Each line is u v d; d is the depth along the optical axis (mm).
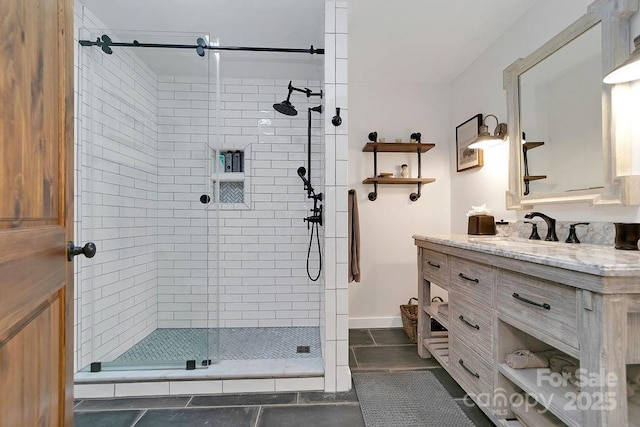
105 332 2014
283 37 2238
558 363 1268
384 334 2617
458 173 2689
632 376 1090
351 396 1705
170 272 2553
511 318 1255
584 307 902
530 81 1818
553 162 1651
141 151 2408
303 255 2789
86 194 1907
